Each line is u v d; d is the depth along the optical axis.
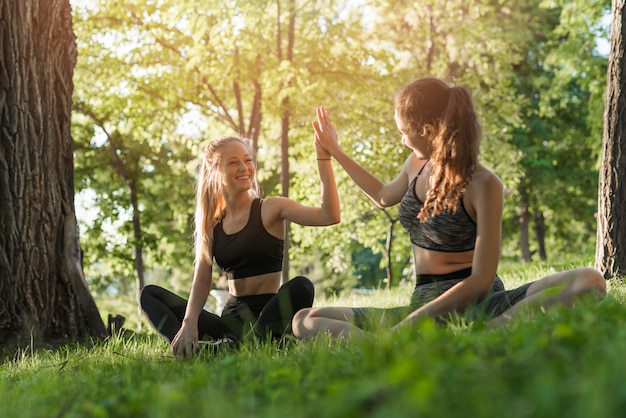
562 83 22.58
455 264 3.99
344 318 3.94
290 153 20.28
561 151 26.41
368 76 17.17
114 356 5.00
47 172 7.20
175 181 23.41
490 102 20.86
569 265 12.42
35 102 7.12
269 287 5.00
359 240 22.05
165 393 2.15
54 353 6.47
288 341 4.10
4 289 6.85
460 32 19.23
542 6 21.95
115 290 27.80
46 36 7.24
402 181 4.50
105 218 23.02
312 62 16.98
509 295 3.70
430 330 2.52
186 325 4.67
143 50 17.31
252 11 16.06
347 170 4.73
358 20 17.14
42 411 2.59
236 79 16.61
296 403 2.01
